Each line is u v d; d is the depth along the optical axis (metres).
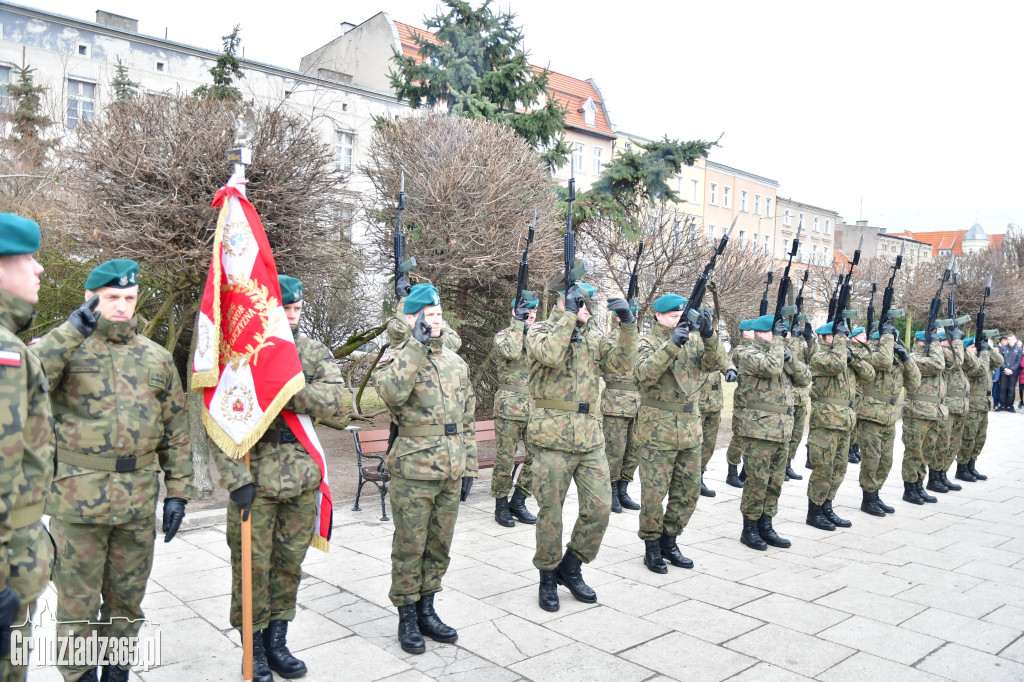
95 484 3.34
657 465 5.74
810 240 50.91
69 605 3.33
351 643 4.34
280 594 4.02
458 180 10.43
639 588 5.45
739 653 4.33
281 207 7.44
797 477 10.22
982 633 4.72
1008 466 11.70
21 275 2.62
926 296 27.08
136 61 17.59
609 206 14.91
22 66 14.79
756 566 6.07
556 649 4.33
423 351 4.18
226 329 3.81
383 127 11.69
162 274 7.56
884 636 4.64
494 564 5.95
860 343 8.00
